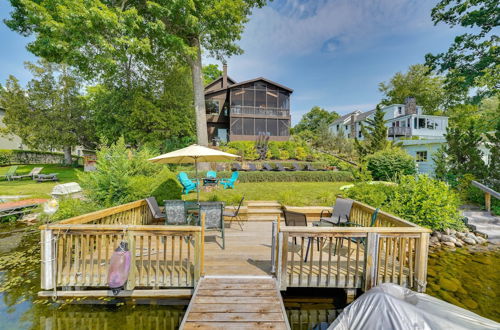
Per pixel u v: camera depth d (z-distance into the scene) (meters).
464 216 7.75
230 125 24.83
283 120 26.22
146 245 5.05
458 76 14.33
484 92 13.61
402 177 7.98
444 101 33.28
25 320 3.34
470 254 5.79
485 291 4.12
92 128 21.84
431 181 7.52
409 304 2.74
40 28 10.35
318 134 28.56
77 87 21.78
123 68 18.95
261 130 25.78
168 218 5.08
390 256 4.77
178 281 3.64
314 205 8.29
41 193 10.84
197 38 14.21
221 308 2.98
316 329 3.35
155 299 3.73
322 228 3.62
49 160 26.11
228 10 12.49
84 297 3.74
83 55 11.40
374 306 2.79
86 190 6.65
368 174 10.33
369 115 31.98
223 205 4.89
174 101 18.91
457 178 10.20
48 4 10.15
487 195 8.32
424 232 3.70
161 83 19.72
